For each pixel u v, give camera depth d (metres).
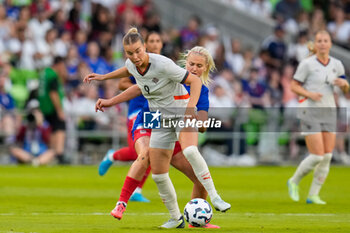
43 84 59.44
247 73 73.00
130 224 24.25
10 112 60.34
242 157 66.50
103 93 64.12
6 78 62.56
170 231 22.03
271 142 67.69
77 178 49.75
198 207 23.17
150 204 32.56
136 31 23.00
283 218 27.22
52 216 26.88
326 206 33.12
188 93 23.95
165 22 81.50
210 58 25.27
